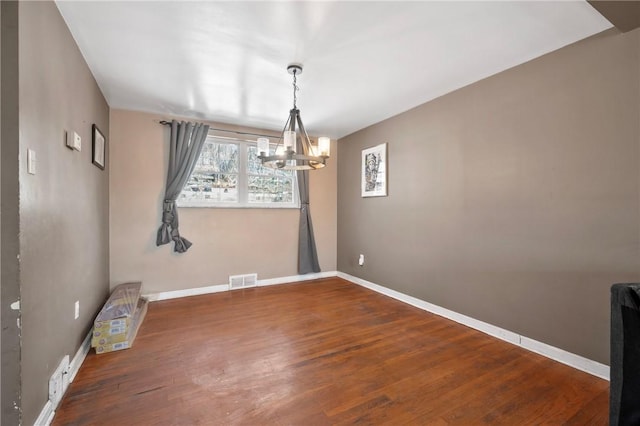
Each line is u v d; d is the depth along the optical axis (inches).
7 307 49.0
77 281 82.4
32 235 54.6
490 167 104.0
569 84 83.9
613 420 54.6
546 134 88.9
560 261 85.9
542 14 71.3
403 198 141.3
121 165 135.7
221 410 64.1
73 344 78.3
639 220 71.9
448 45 85.0
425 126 129.6
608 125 76.6
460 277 114.4
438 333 104.7
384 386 73.2
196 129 146.4
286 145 88.6
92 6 68.0
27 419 52.6
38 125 57.6
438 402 67.3
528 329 93.2
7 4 49.6
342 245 188.2
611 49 75.9
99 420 60.6
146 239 140.6
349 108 136.4
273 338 100.0
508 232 98.7
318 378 76.4
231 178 161.9
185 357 86.6
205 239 153.3
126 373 77.9
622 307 53.5
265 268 169.5
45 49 61.1
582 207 81.4
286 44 84.3
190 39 81.9
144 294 139.9
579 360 81.5
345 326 110.7
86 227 92.4
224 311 126.0
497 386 73.5
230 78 105.7
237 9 69.5
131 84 110.3
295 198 181.8
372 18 72.9
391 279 148.5
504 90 99.8
